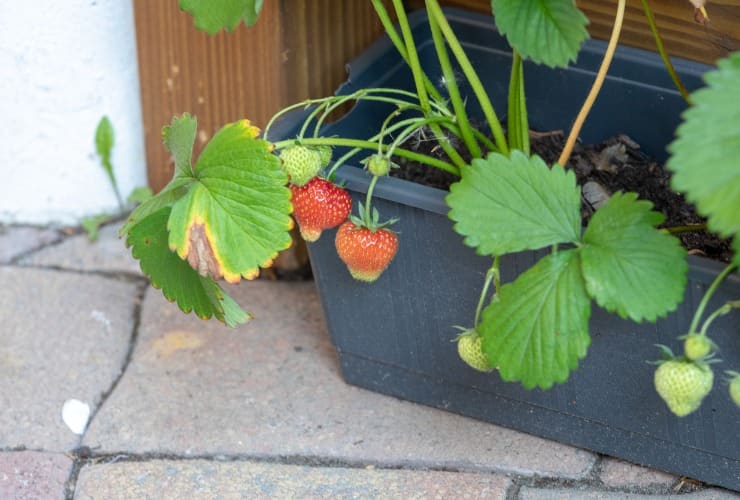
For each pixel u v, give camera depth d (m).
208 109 1.27
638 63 1.19
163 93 1.29
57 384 1.20
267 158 0.98
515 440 1.14
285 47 1.21
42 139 1.32
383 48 1.20
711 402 1.05
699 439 1.08
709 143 0.90
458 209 0.99
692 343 0.95
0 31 1.27
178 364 1.21
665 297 0.96
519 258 1.06
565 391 1.10
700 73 1.17
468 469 1.13
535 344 0.99
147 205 1.02
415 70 1.07
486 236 0.99
